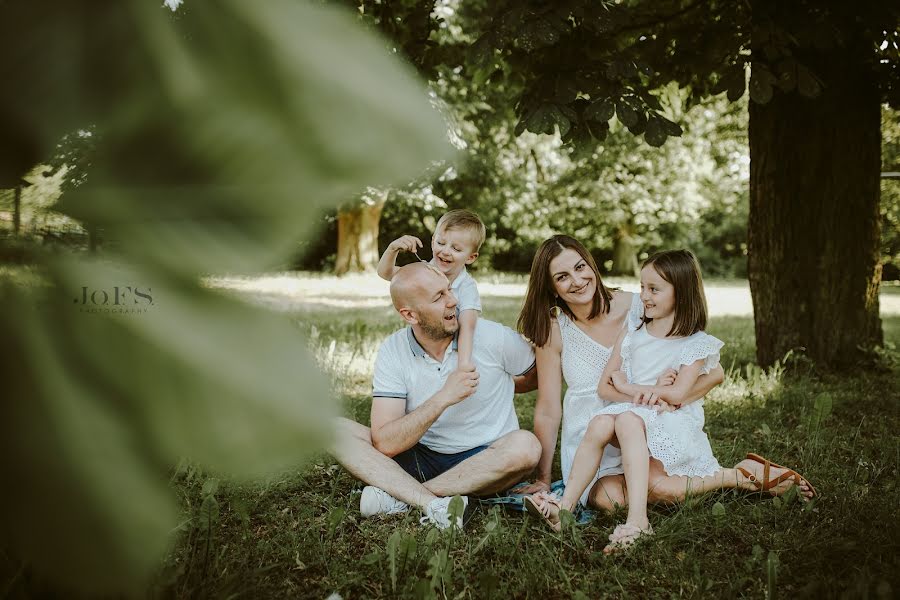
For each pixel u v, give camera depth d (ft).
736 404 14.37
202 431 0.64
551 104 11.66
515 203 73.26
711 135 52.85
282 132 0.62
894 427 12.78
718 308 43.32
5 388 0.63
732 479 8.89
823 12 12.71
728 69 12.78
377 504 8.45
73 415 0.63
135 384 0.63
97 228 0.63
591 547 7.70
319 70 0.62
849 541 7.26
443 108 0.66
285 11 0.64
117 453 0.64
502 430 9.85
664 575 6.88
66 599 0.64
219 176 0.62
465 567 6.96
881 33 13.51
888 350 18.34
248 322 0.65
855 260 17.85
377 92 0.63
